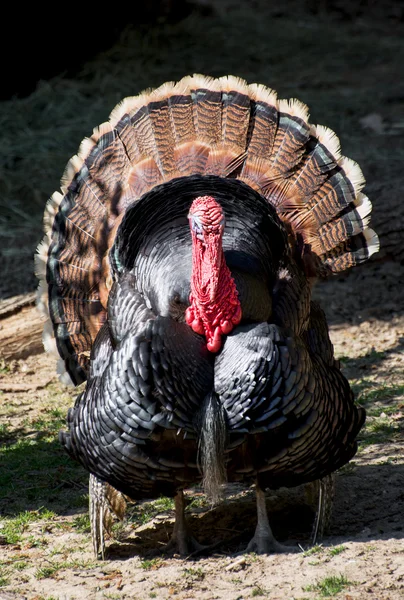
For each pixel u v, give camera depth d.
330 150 11.71
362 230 11.60
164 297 10.09
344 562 10.08
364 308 19.06
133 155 12.23
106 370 9.90
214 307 9.64
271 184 11.94
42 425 15.03
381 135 26.73
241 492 12.70
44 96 28.28
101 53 31.61
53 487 13.05
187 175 11.98
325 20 38.91
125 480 10.14
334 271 11.82
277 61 33.19
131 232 10.95
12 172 24.61
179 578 10.15
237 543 11.17
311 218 11.80
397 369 16.28
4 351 17.50
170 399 9.55
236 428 9.56
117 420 9.70
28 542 11.41
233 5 39.53
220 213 9.52
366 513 11.56
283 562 10.32
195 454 9.86
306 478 10.31
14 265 20.94
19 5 28.58
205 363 9.76
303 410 9.65
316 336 11.14
